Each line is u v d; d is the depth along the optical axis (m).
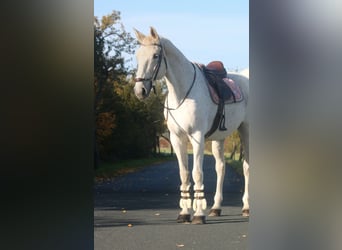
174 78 6.53
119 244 5.77
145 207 8.38
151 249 5.54
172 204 8.69
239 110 7.16
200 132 6.61
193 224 6.78
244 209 7.42
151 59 6.45
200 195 6.78
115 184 11.48
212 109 6.82
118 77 13.23
